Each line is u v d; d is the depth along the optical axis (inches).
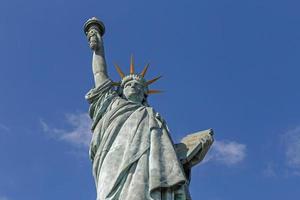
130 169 2876.5
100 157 3011.8
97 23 3624.5
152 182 2795.3
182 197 2802.7
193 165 3144.7
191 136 3223.4
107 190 2817.4
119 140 3019.2
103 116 3203.7
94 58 3511.3
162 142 3024.1
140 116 3127.5
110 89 3331.7
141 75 3462.1
